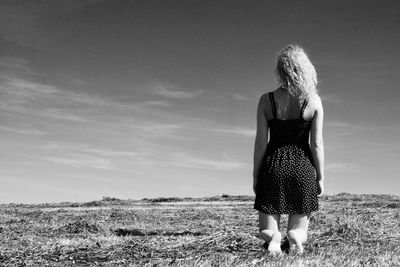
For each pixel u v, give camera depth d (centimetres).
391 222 1498
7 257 880
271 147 662
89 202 3406
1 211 2530
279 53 657
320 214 1908
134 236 1295
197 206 2867
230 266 707
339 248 872
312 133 650
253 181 676
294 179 646
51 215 2206
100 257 842
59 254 889
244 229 1411
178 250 880
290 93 645
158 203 3316
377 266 707
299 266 645
